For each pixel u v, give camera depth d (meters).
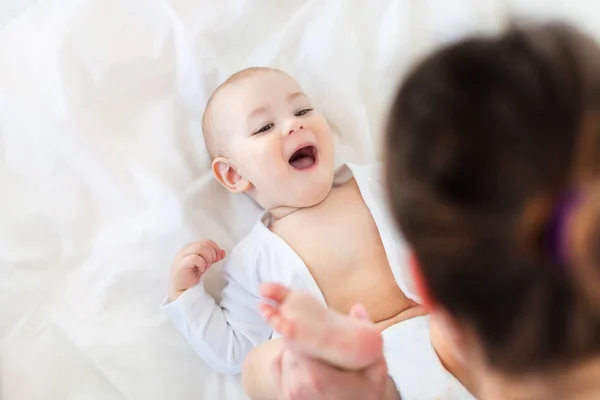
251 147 0.98
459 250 0.39
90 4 1.06
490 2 1.05
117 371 0.93
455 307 0.41
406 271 0.88
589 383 0.42
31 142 1.01
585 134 0.36
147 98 1.06
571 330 0.38
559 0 1.02
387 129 0.41
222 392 0.95
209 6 1.09
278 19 1.12
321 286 0.94
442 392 0.68
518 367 0.40
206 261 0.95
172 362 0.95
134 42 1.07
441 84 0.38
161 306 0.95
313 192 0.98
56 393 0.91
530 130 0.36
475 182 0.37
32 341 0.93
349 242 0.96
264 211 1.04
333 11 1.10
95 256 0.99
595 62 0.37
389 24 1.09
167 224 1.00
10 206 0.99
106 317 0.96
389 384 0.69
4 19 1.09
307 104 1.03
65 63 1.03
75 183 1.01
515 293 0.38
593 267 0.36
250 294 0.97
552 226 0.37
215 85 1.08
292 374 0.63
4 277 0.96
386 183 0.42
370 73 1.09
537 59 0.37
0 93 1.02
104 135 1.02
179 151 1.05
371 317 0.92
